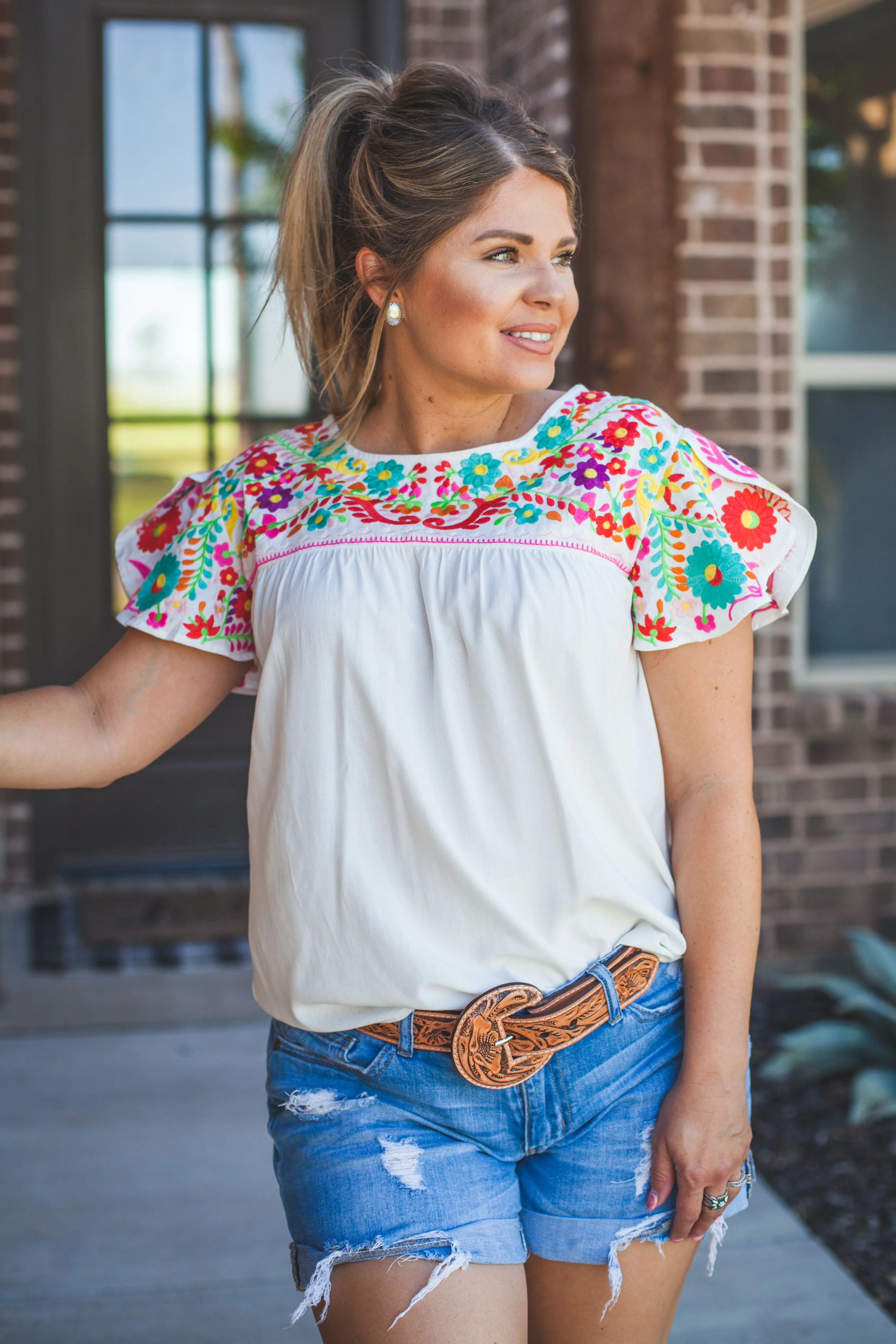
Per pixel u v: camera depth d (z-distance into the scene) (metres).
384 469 1.38
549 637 1.26
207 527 1.46
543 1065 1.31
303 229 1.50
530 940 1.29
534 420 1.41
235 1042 3.70
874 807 4.07
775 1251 2.59
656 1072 1.35
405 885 1.31
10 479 4.29
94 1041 3.71
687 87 3.80
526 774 1.28
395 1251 1.25
